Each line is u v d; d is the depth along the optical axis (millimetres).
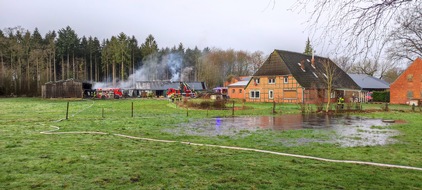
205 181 6469
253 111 28828
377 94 53562
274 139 12609
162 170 7293
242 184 6301
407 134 14453
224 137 12945
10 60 76062
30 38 83438
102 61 96500
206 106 31719
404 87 47875
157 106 35438
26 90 68250
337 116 24500
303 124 18547
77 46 98000
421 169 7773
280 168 7672
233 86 59844
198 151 9727
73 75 91875
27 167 7367
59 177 6602
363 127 17172
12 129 14625
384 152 10031
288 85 46344
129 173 6984
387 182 6645
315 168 7734
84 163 7855
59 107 32906
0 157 8391
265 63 49156
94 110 29250
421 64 46188
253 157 8922
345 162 8469
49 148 9820
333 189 6090
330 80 28906
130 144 10852
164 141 11617
